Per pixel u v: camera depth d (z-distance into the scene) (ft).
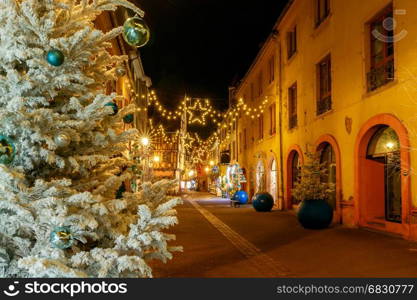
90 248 10.05
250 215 57.06
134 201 10.32
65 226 8.04
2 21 8.39
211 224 45.78
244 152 103.14
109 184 9.68
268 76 76.23
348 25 41.09
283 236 34.94
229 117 126.52
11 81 8.04
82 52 8.98
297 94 57.62
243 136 104.99
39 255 8.10
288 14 61.00
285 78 63.93
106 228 9.50
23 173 8.35
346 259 24.21
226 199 114.21
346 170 41.29
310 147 51.70
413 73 29.78
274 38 68.13
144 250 9.59
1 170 7.20
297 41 57.88
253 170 90.63
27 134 8.12
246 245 30.37
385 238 31.65
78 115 8.82
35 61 8.16
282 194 64.59
